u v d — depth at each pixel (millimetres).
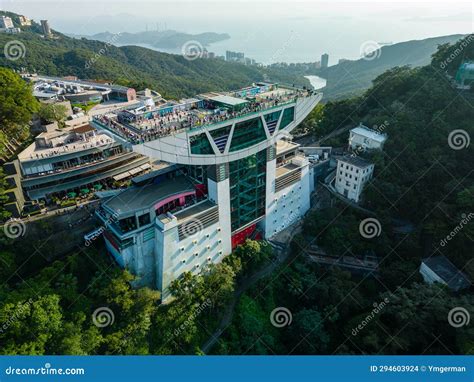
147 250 64625
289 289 71000
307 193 90312
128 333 57125
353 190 87812
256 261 73625
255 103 68125
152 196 65938
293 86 82375
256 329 63438
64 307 56219
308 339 63156
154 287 68312
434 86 98875
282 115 71188
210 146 62406
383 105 107062
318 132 116500
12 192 65812
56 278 58219
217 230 70375
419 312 59219
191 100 71062
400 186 83062
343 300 66938
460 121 88188
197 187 69438
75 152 78250
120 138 55938
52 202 75062
